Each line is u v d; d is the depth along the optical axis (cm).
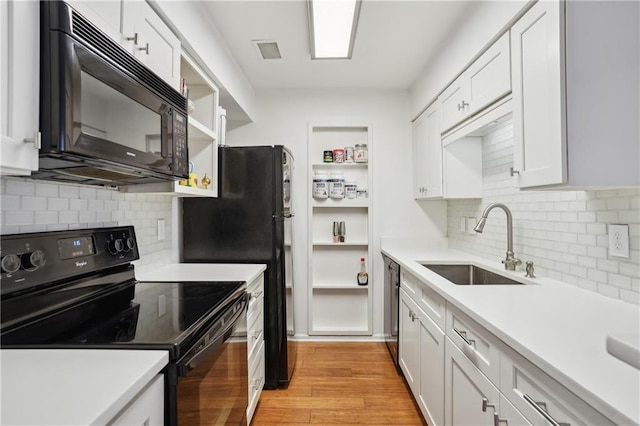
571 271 143
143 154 107
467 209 254
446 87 220
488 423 102
